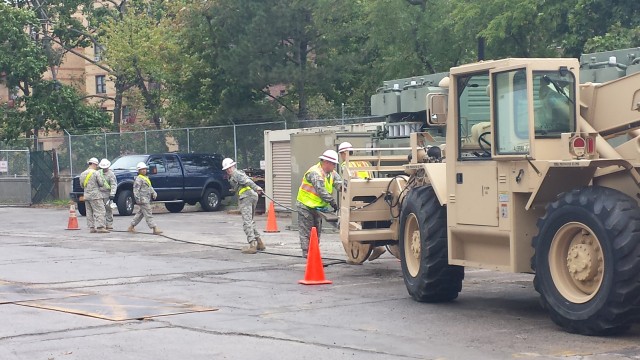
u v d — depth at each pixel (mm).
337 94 38938
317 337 9539
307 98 39625
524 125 9984
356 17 36625
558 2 25688
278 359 8531
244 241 21266
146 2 50594
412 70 32219
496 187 10453
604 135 10148
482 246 10938
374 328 10023
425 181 12547
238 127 34281
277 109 39250
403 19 31703
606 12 25000
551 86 10023
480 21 27484
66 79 64875
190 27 39625
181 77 41781
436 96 11273
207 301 12250
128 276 15109
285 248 19172
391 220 14492
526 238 10227
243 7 36625
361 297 12391
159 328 10242
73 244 21141
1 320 10922
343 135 21641
